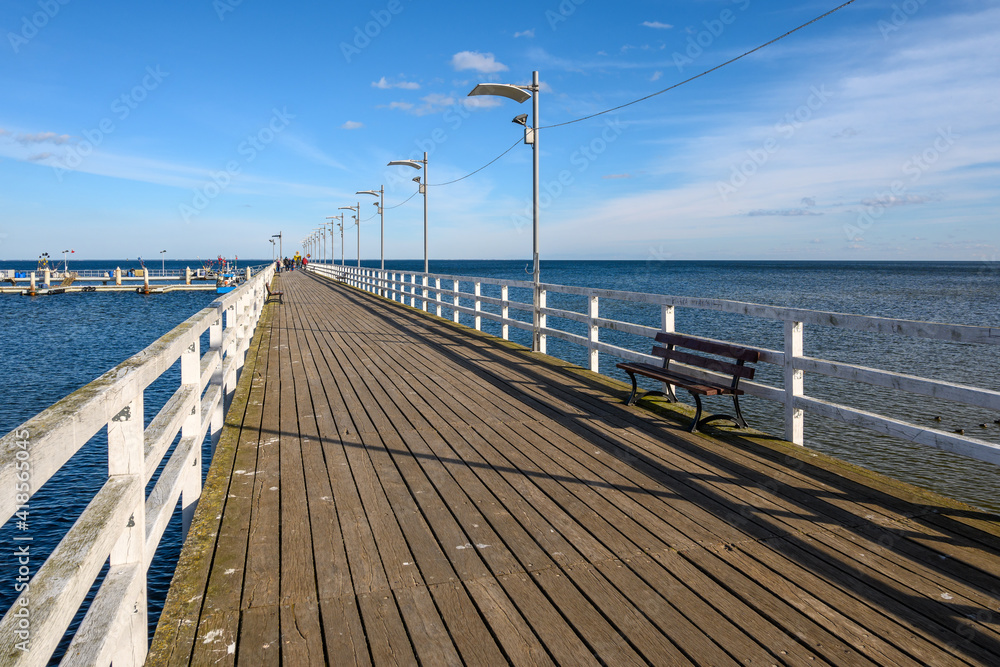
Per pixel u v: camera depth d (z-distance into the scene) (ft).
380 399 21.68
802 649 7.86
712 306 18.79
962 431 31.58
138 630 6.99
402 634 8.23
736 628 8.32
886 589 9.25
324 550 10.55
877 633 8.18
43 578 4.51
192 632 8.17
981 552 10.36
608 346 24.95
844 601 8.95
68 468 35.96
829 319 14.67
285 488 13.38
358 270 106.42
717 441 16.66
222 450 15.88
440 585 9.46
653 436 17.20
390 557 10.33
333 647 7.92
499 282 37.09
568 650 7.88
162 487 9.48
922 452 28.89
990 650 7.80
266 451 15.93
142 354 8.12
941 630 8.23
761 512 12.10
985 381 44.34
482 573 9.83
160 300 173.58
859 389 41.65
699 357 18.56
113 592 6.32
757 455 15.48
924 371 48.26
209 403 14.96
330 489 13.34
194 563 10.00
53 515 30.42
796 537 11.00
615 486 13.51
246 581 9.50
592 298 26.48
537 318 32.09
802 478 13.88
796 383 16.01
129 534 6.93
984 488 24.70
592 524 11.60
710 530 11.32
